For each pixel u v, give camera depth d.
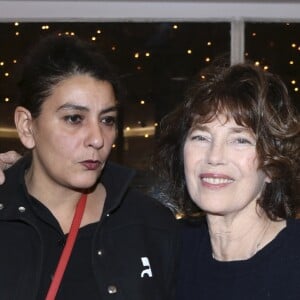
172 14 3.29
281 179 1.46
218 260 1.53
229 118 1.42
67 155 1.37
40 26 3.30
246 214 1.49
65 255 1.41
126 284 1.48
